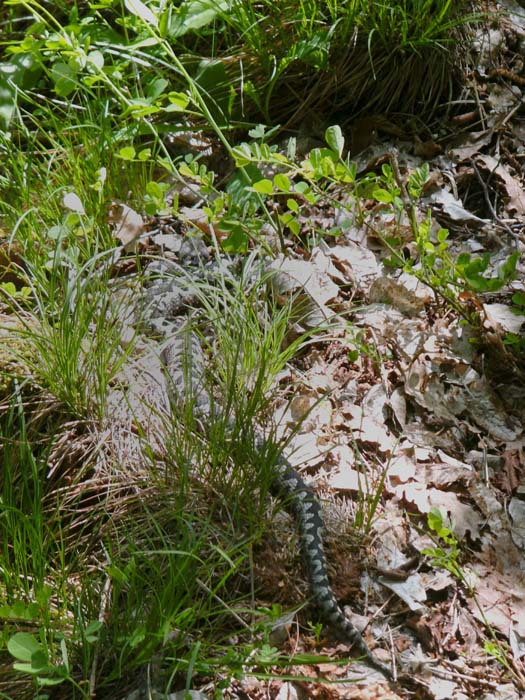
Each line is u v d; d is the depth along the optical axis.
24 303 1.48
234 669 1.15
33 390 1.37
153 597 1.20
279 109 1.74
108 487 1.31
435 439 1.39
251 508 1.28
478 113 1.74
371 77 1.72
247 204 1.57
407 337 1.48
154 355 1.43
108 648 1.19
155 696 1.15
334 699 1.17
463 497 1.34
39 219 1.55
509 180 1.66
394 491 1.33
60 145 1.65
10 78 1.64
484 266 1.40
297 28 1.71
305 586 1.25
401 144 1.71
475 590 1.26
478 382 1.44
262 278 1.46
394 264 1.49
